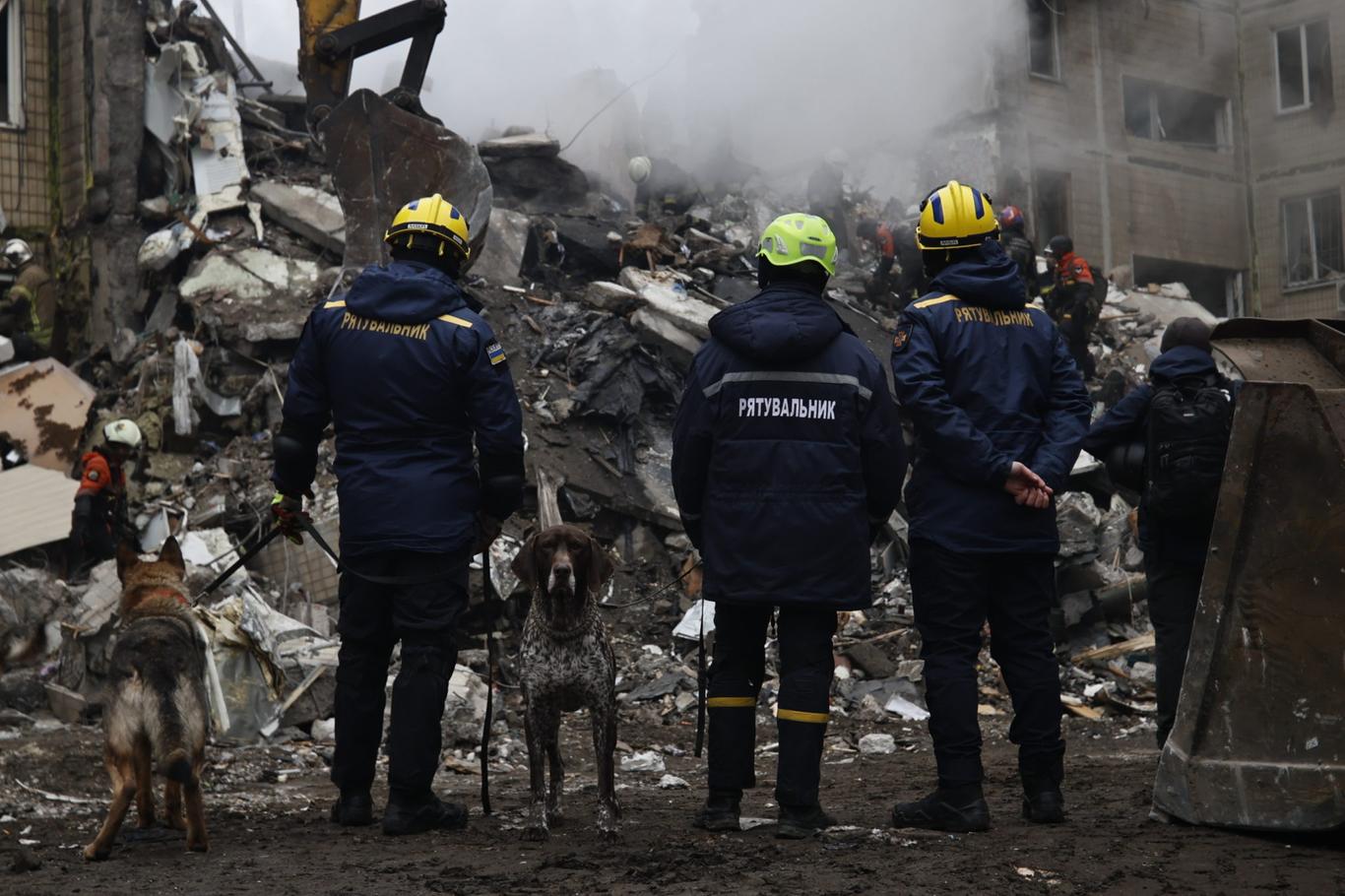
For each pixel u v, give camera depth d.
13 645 8.09
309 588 10.88
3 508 11.16
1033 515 4.51
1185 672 4.45
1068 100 23.38
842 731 8.83
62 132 15.81
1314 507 4.19
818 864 3.82
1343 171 24.80
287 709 8.29
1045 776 4.55
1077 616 11.05
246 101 16.62
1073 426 4.59
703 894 3.44
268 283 13.71
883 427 4.47
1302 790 4.07
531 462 11.96
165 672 4.52
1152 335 20.08
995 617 4.66
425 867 3.97
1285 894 3.34
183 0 15.84
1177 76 25.06
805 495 4.36
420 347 4.88
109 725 4.48
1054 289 15.49
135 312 14.83
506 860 4.07
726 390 4.45
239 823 5.11
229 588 10.23
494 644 10.59
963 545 4.47
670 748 8.15
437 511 4.84
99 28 15.23
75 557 10.65
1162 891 3.38
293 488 5.16
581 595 4.46
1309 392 4.23
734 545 4.38
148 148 15.36
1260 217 25.80
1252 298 25.77
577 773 7.25
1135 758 6.74
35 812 5.60
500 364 4.96
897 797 5.65
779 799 4.33
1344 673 4.07
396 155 12.56
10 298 14.46
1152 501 5.06
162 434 12.92
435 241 5.09
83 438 13.22
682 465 4.55
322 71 15.75
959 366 4.55
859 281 17.25
